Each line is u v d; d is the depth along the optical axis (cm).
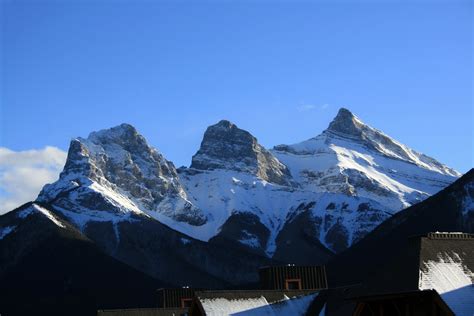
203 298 7888
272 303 8156
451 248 7075
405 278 6712
